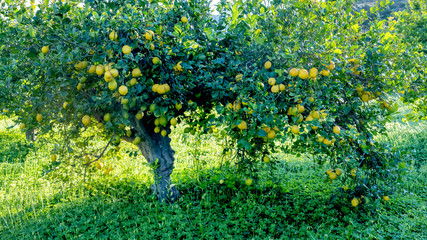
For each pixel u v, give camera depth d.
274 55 3.35
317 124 3.13
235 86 3.29
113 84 3.00
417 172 6.61
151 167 4.70
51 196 5.62
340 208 4.89
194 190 5.52
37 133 4.06
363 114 4.26
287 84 3.48
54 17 3.03
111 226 4.33
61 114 3.74
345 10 4.34
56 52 3.07
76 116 3.46
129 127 4.55
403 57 3.97
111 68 2.96
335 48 3.36
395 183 4.30
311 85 3.46
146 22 3.18
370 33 3.82
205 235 4.14
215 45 3.79
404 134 8.72
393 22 4.30
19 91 3.56
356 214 4.64
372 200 4.23
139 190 5.53
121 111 3.50
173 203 5.00
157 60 3.30
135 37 3.09
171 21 3.92
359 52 3.49
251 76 3.47
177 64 3.53
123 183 5.84
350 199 4.78
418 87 3.75
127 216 4.64
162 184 5.05
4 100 3.63
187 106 4.06
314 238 4.01
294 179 6.15
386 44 3.59
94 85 3.48
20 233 4.38
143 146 4.90
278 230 4.31
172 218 4.41
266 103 3.20
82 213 4.80
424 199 5.35
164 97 3.65
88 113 3.53
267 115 3.19
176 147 8.12
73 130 3.70
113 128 3.63
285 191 5.30
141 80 3.39
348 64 3.59
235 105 3.42
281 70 3.06
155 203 4.84
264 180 5.74
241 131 3.53
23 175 6.75
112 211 4.89
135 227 4.35
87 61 3.32
